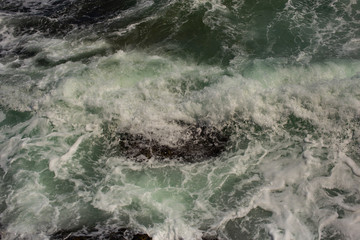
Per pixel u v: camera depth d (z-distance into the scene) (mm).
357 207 7582
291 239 7125
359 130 8820
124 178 8547
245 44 12281
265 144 8953
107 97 10164
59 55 12516
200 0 14250
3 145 9477
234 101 9477
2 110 10391
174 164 8750
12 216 7918
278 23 12922
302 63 11180
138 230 7465
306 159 8484
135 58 11992
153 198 8078
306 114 9156
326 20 12836
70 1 15359
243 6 13797
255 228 7395
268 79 10680
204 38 12695
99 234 7453
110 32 13445
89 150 9195
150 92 10281
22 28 13984
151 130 9391
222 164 8656
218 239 7266
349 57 11281
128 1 14906
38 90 10812
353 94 9133
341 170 8219
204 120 9492
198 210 7785
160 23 13555
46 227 7664
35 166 8906
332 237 7121
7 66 12062
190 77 10789
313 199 7781
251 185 8156
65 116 9898
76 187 8422
